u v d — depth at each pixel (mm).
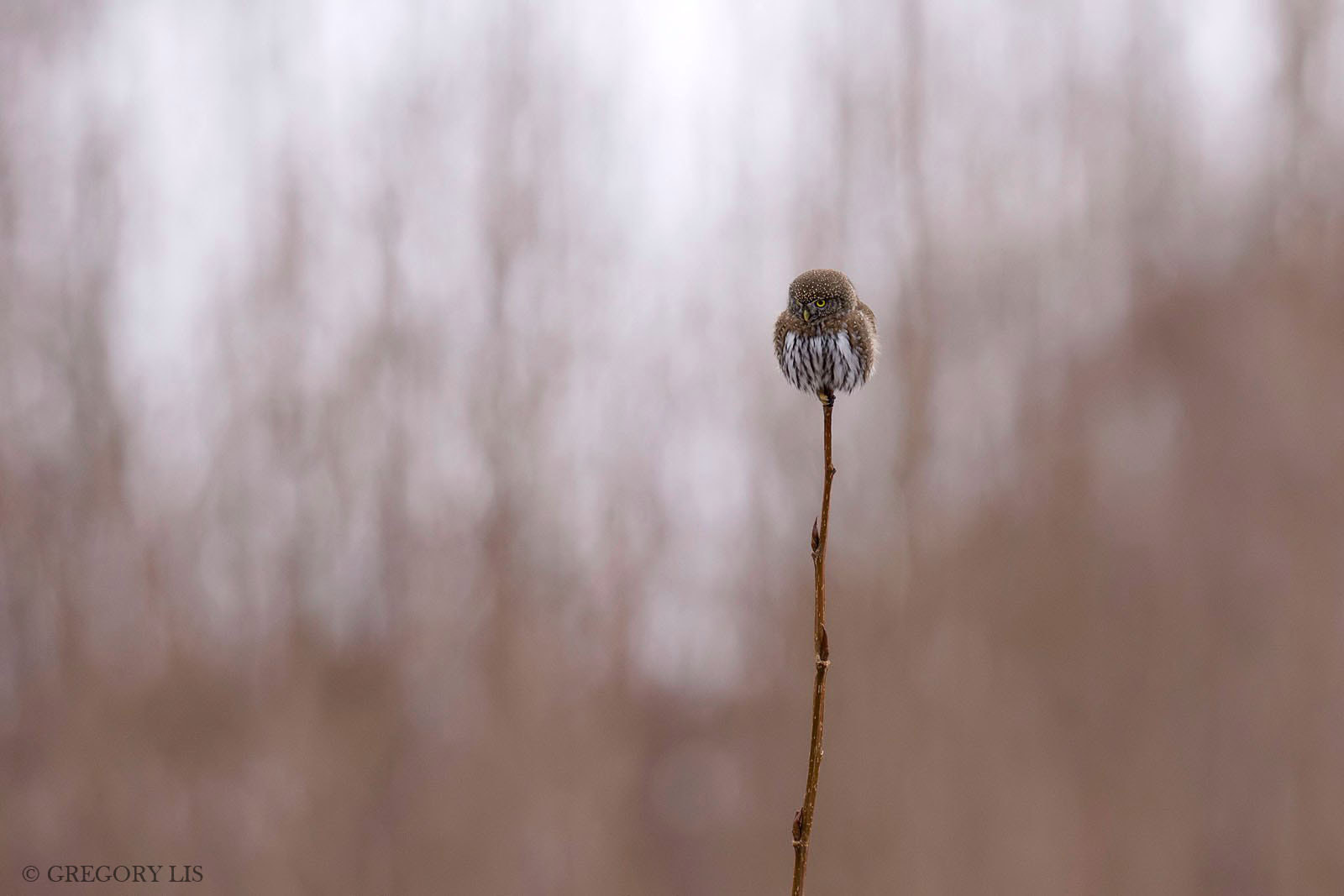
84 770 9977
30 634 10305
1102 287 11828
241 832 9875
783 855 10750
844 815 10367
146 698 10273
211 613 10570
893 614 10703
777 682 10820
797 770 10766
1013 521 11023
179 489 10688
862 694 10562
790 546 10922
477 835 10453
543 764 10797
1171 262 11891
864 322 5559
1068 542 10953
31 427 10570
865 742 10461
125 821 9773
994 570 10859
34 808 9836
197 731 10258
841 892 10203
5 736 10109
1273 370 11422
